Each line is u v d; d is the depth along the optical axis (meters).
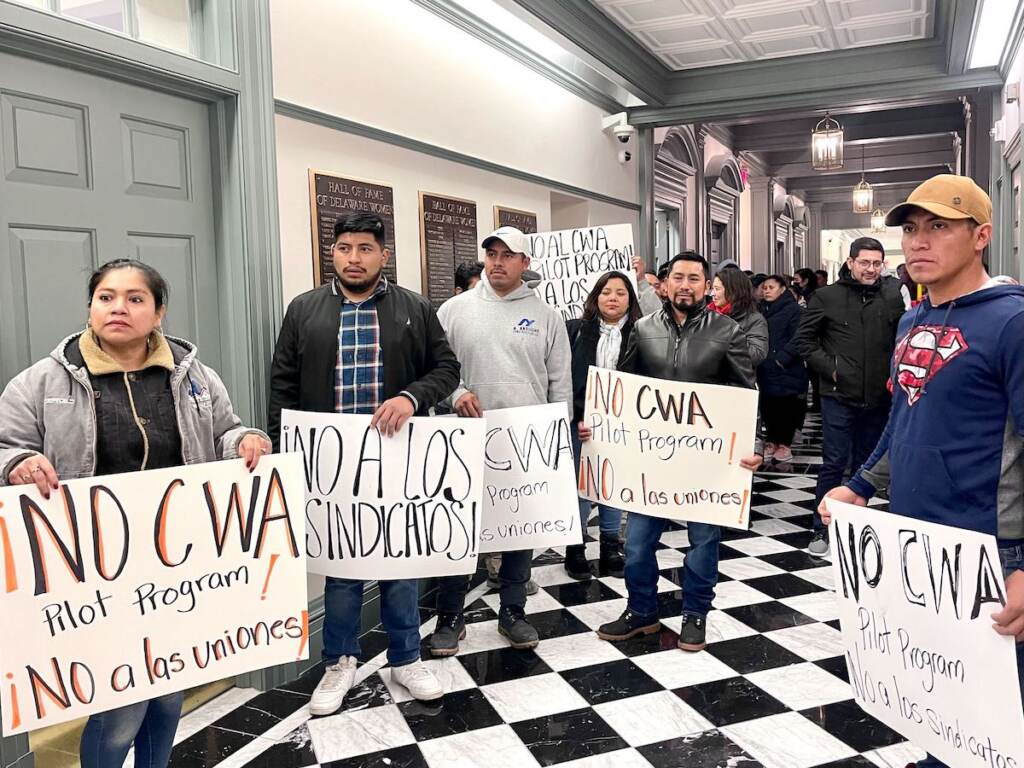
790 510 4.68
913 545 1.49
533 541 2.77
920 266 1.54
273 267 2.69
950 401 1.52
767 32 5.25
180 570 1.60
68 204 2.12
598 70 5.27
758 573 3.62
